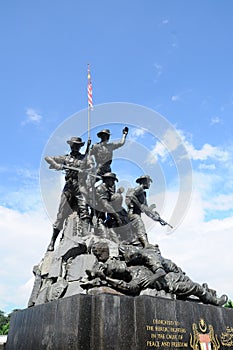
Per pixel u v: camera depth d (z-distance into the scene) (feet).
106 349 26.43
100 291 30.37
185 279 37.14
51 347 28.50
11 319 39.04
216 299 38.75
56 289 35.09
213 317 34.37
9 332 38.11
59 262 38.86
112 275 33.12
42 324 31.12
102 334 26.91
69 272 36.99
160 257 37.70
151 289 33.35
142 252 37.09
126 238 42.88
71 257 39.19
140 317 29.12
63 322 28.43
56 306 30.25
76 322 27.09
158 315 29.94
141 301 29.81
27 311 35.22
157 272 34.24
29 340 32.35
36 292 40.45
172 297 34.88
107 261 34.55
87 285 31.55
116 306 28.81
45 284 38.88
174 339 29.99
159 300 30.76
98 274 31.81
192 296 38.58
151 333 28.71
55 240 45.52
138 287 32.68
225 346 33.68
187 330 31.37
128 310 29.40
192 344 31.04
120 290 31.73
